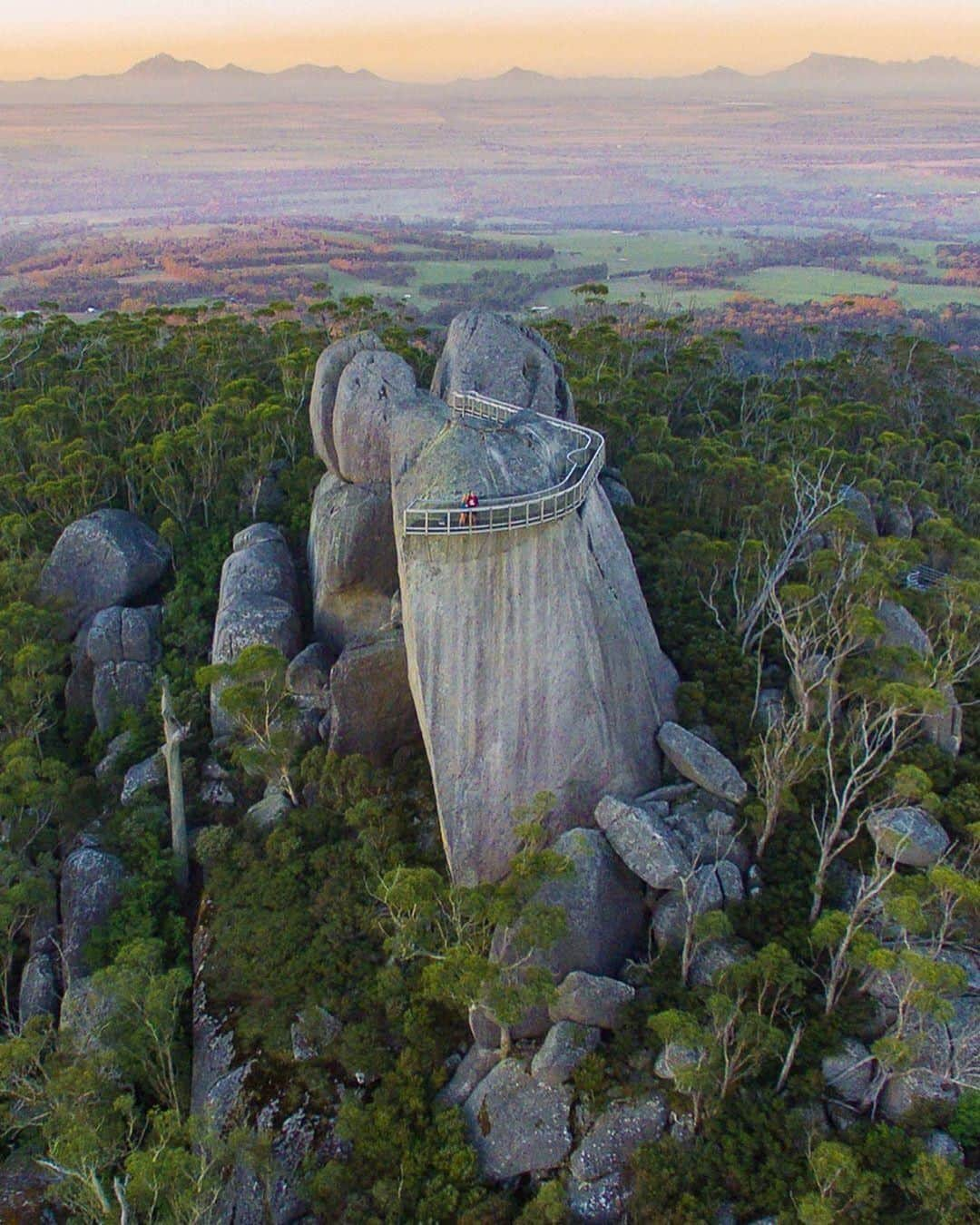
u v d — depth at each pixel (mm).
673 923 36344
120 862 44938
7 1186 34406
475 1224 30531
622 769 40750
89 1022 36500
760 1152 30406
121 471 63344
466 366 54219
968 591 46812
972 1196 27656
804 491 54594
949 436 83875
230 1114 35375
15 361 83188
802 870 38500
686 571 54875
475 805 38750
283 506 60688
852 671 45719
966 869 36781
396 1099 34500
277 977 38469
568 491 38531
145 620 54656
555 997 30719
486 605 37750
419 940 34406
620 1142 31562
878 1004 33438
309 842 43625
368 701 45250
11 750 46125
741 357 130375
